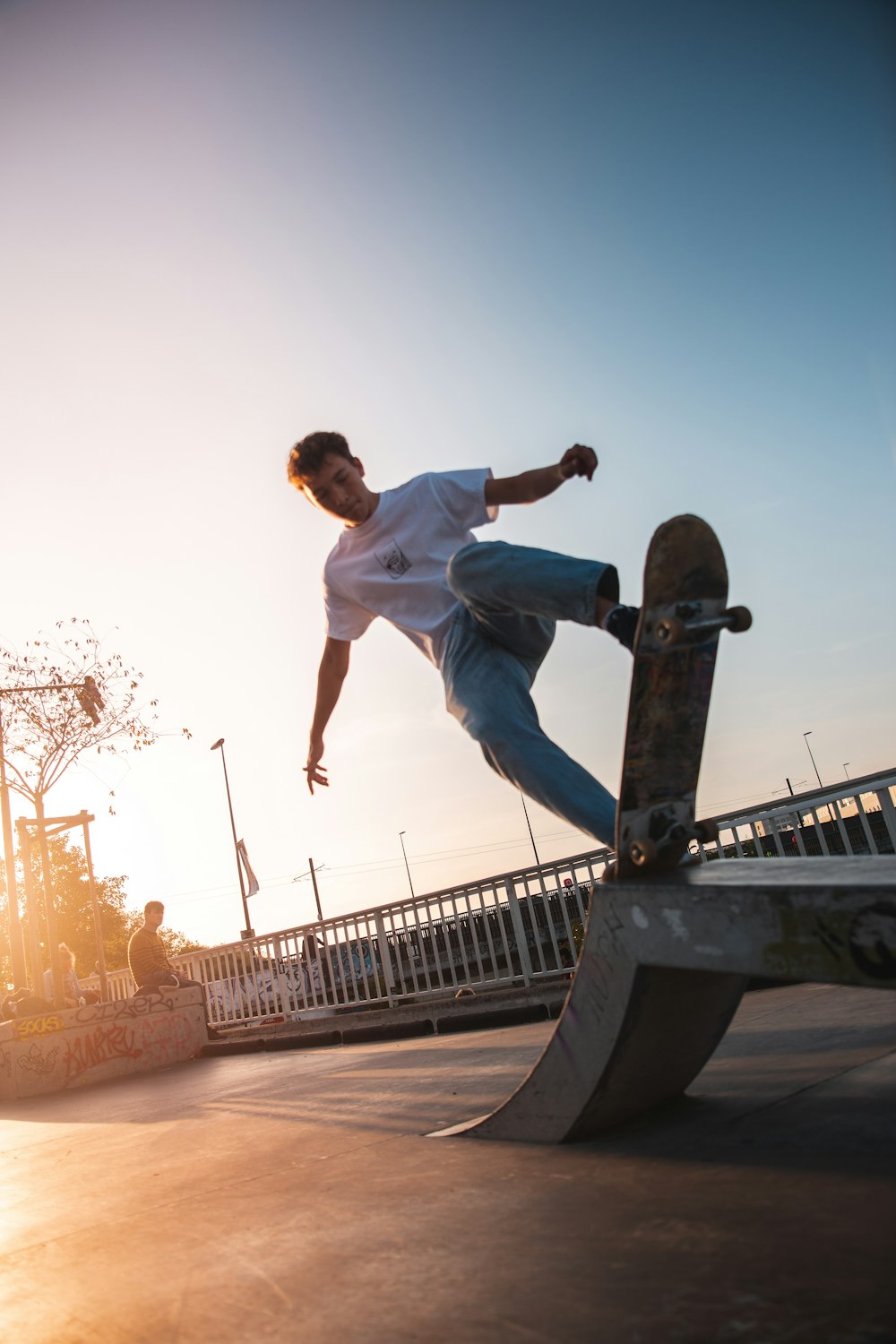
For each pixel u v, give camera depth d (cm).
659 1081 246
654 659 200
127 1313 183
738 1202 171
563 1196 196
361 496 312
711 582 202
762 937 178
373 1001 927
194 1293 187
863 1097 227
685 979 220
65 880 3722
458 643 289
